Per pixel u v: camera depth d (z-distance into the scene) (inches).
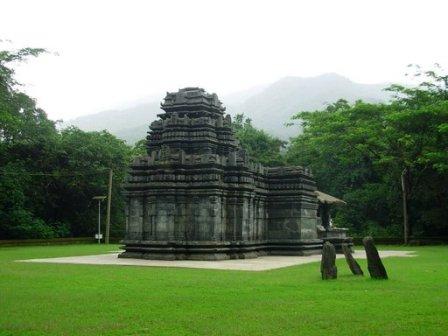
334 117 2239.2
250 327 387.2
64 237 2231.8
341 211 2365.9
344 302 491.8
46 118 2246.6
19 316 428.8
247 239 1179.9
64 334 367.2
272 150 2709.2
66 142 2234.3
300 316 426.0
